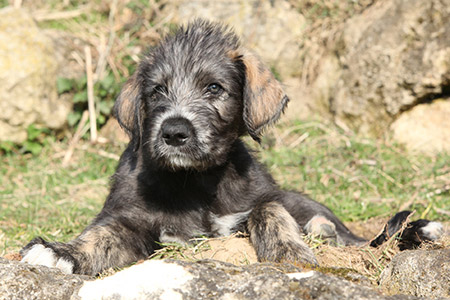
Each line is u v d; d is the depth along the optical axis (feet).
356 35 31.37
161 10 37.42
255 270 10.94
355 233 21.13
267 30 34.60
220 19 35.29
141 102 16.70
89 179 27.86
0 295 10.71
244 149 17.39
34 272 11.25
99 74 33.55
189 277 10.66
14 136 30.76
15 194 25.99
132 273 10.97
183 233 15.87
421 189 24.49
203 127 15.11
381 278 12.44
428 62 28.37
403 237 15.55
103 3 38.11
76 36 35.50
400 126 29.07
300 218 18.02
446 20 28.35
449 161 26.14
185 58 16.19
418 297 10.42
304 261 13.61
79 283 11.28
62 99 32.30
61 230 21.06
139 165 16.42
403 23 29.55
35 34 32.30
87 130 32.12
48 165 29.45
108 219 15.38
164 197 15.85
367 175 26.21
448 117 28.17
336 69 32.30
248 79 16.61
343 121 31.30
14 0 37.65
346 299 10.01
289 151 29.37
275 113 16.87
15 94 30.42
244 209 16.39
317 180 26.55
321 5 34.37
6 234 20.39
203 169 15.34
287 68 34.12
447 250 11.95
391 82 29.43
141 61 17.46
